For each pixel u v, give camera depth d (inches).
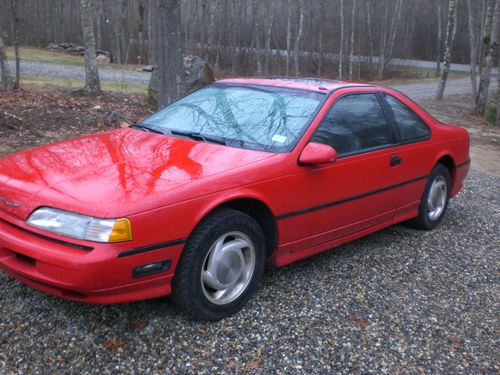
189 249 125.5
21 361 114.2
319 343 129.5
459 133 227.5
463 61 2303.2
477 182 337.4
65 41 1733.5
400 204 194.4
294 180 147.6
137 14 1681.8
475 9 1523.1
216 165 136.8
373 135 178.1
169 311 136.3
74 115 417.7
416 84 1341.0
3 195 126.3
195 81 580.4
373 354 127.3
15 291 140.9
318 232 160.6
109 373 112.1
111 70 1076.5
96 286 111.6
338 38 1873.8
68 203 116.6
